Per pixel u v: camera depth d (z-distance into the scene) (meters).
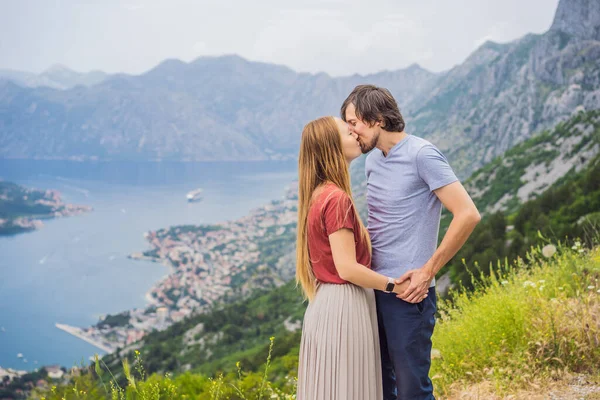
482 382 3.22
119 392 2.37
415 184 2.31
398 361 2.38
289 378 3.33
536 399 2.74
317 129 2.36
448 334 3.76
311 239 2.34
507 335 3.32
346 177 2.37
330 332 2.26
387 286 2.25
